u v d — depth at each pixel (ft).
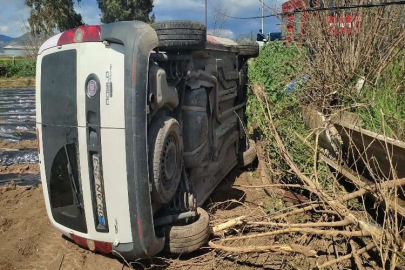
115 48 11.66
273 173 17.93
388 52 20.24
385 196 11.11
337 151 16.53
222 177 20.18
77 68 12.01
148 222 12.06
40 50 13.23
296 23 24.34
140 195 11.78
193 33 13.03
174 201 13.96
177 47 13.02
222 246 13.20
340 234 12.30
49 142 12.92
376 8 19.99
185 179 14.32
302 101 22.97
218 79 18.37
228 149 21.45
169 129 12.71
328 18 21.47
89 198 12.37
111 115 11.59
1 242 15.17
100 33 11.74
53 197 13.41
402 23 20.59
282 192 17.95
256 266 13.44
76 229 13.10
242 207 18.01
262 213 15.67
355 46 21.21
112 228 12.28
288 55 30.48
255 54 24.12
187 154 14.79
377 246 10.68
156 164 12.20
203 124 15.08
